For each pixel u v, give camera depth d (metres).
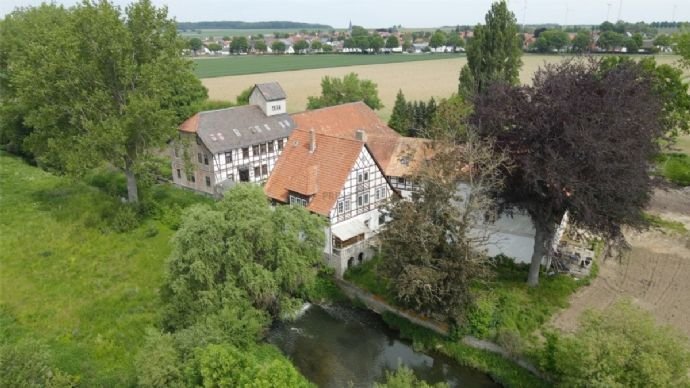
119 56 43.22
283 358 29.55
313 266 38.03
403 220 30.70
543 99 31.36
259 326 29.56
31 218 47.34
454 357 30.75
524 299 34.00
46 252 40.47
